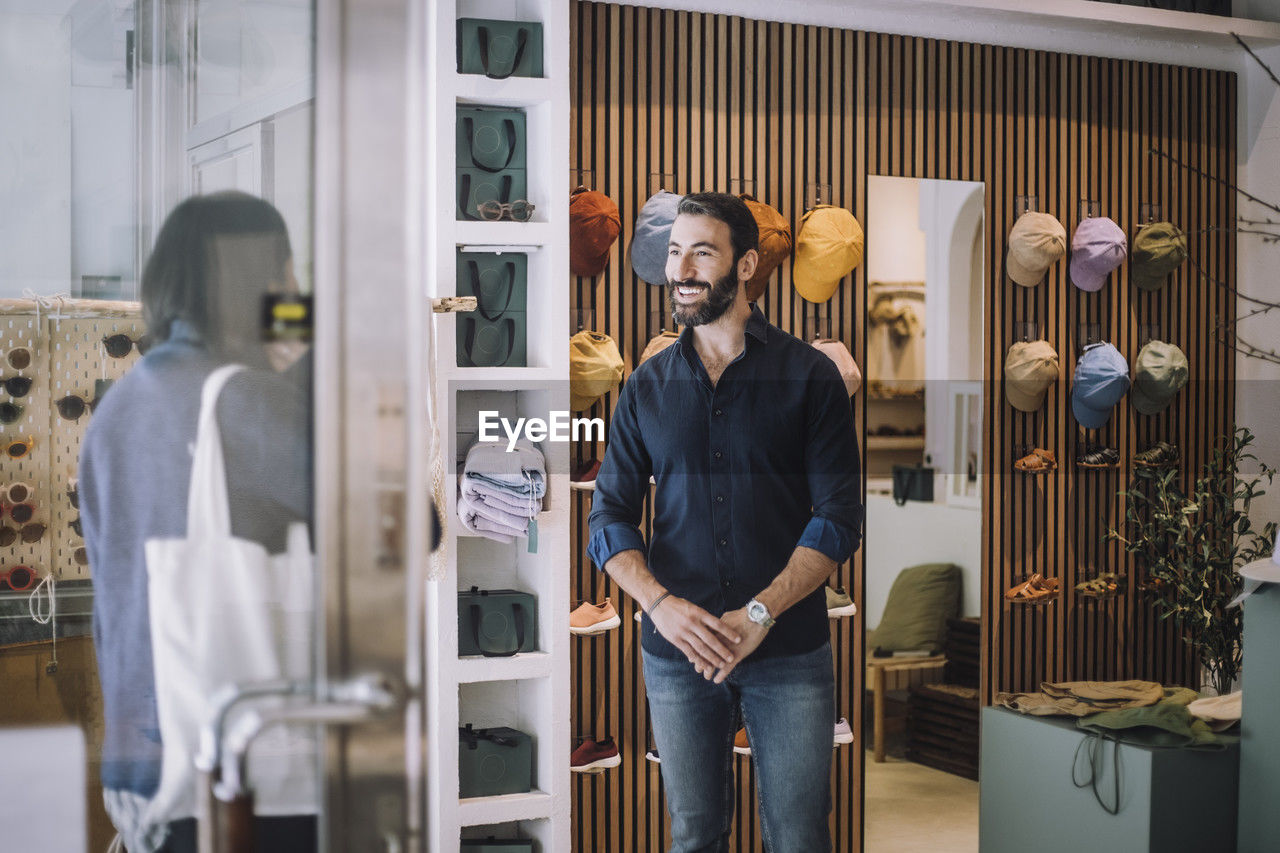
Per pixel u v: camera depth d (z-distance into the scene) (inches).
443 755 139.3
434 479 133.9
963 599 191.0
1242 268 200.5
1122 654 193.6
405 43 52.6
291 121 57.1
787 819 110.1
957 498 187.5
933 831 178.4
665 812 164.9
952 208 180.2
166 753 57.0
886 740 201.6
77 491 58.6
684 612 107.5
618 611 162.9
